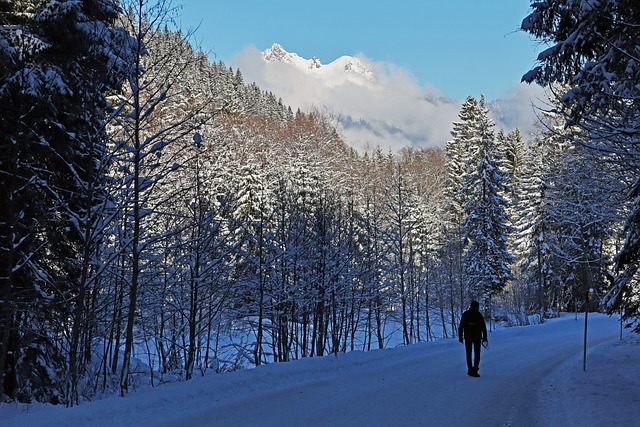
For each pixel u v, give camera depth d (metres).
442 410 9.58
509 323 48.78
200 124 13.05
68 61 12.30
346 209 33.44
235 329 24.67
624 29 9.27
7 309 10.77
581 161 15.94
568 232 29.62
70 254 13.60
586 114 10.32
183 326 19.27
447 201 67.31
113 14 13.01
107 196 12.25
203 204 17.83
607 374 13.09
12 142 11.67
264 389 12.84
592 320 43.84
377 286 31.59
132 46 12.30
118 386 17.23
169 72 12.58
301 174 47.56
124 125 12.41
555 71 10.60
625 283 14.20
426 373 15.08
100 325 16.86
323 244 26.31
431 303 47.75
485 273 47.16
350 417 9.16
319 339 26.72
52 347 13.73
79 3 12.05
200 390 11.59
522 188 55.56
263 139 67.12
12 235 10.84
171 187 17.62
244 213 32.75
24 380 13.14
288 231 25.45
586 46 9.81
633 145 10.12
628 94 9.66
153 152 12.55
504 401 10.45
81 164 13.05
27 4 12.41
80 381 16.19
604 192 15.38
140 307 18.47
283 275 24.97
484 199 48.50
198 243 17.56
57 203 12.60
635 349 18.36
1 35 11.59
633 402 9.24
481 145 49.03
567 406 9.67
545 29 10.57
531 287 54.47
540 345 24.45
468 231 49.22
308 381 14.23
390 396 11.22
